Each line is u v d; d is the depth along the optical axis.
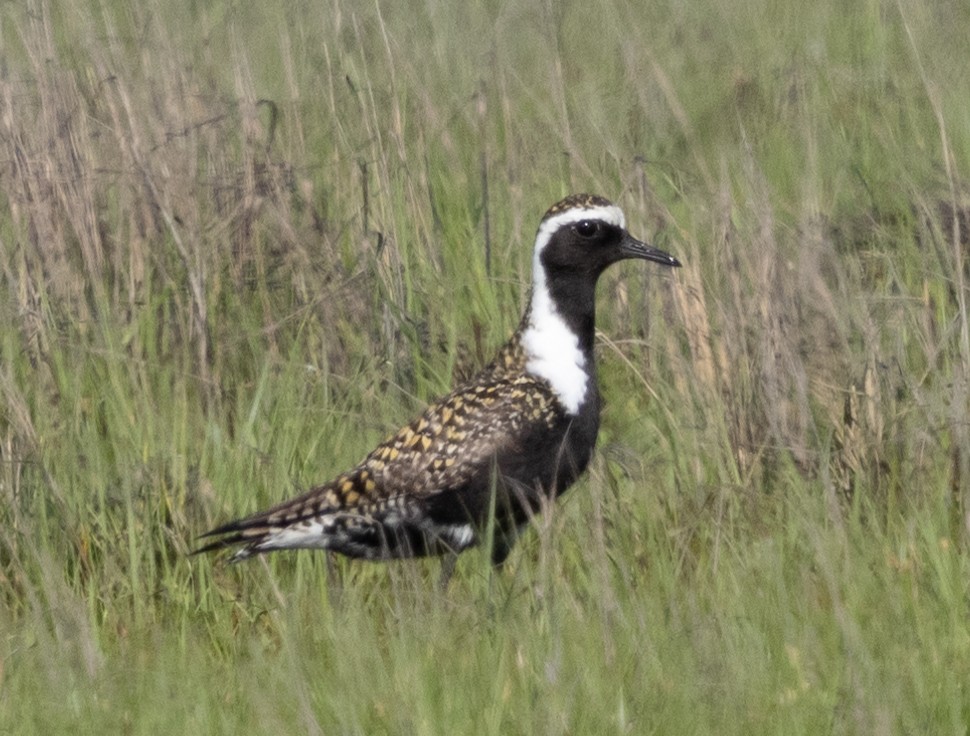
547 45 23.00
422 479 14.06
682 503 14.80
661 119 21.81
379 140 17.81
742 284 16.20
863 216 18.81
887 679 11.56
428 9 22.70
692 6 26.02
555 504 14.53
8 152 17.42
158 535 14.66
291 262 17.97
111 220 18.81
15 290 16.83
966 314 15.64
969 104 22.08
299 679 11.67
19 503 14.69
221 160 18.66
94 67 19.17
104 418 16.34
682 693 11.59
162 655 12.85
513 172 18.53
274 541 13.80
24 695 12.29
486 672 12.05
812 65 23.91
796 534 14.00
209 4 21.55
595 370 14.80
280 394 16.11
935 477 14.77
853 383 15.48
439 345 17.19
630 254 14.60
